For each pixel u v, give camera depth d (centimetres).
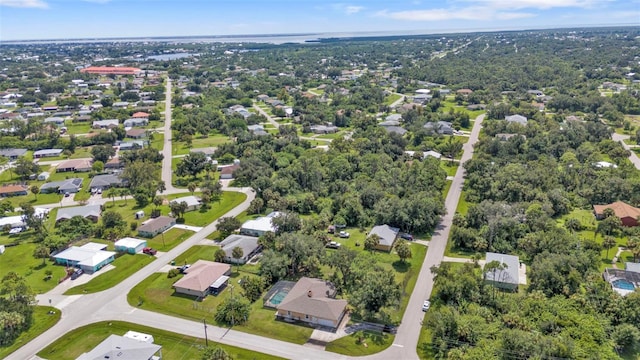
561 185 14712
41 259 11331
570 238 10788
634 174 15162
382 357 7581
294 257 10400
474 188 14950
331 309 8538
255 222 12975
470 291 8856
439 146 19862
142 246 11831
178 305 9200
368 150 19125
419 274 10281
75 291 9800
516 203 13200
